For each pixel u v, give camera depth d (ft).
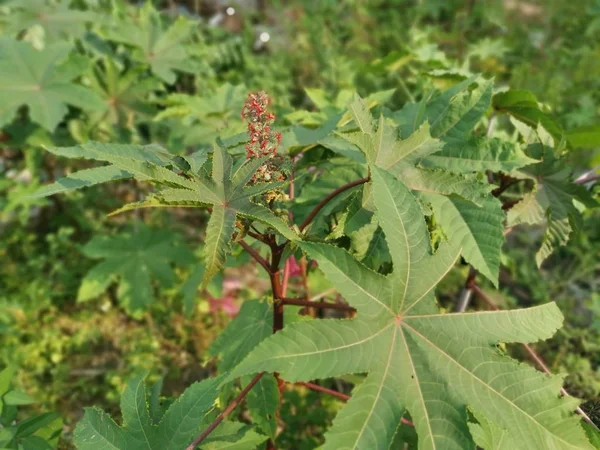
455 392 1.37
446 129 2.00
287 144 2.20
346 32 6.55
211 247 1.43
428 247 1.50
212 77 5.10
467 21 6.75
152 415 1.80
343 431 1.27
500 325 1.46
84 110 3.93
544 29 6.83
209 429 1.64
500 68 5.90
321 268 1.38
